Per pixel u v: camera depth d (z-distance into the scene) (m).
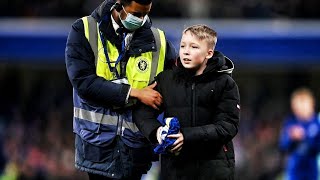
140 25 15.36
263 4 45.97
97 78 15.33
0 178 37.69
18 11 45.47
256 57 42.84
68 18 45.41
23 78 48.50
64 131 43.31
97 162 15.77
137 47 15.62
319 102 41.41
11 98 48.00
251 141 41.78
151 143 15.48
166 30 42.41
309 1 45.97
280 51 42.84
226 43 42.72
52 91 48.06
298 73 49.09
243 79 49.03
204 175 15.21
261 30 42.88
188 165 15.24
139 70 15.66
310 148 32.19
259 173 39.47
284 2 46.09
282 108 47.84
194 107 15.11
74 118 16.05
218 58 15.03
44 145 40.53
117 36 15.51
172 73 15.30
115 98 15.19
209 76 15.11
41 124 43.22
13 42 42.47
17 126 43.12
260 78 49.00
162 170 15.56
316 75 48.94
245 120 44.59
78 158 16.00
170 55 16.08
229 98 15.16
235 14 45.41
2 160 38.28
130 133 15.71
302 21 44.59
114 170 15.75
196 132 14.82
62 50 42.59
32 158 39.31
